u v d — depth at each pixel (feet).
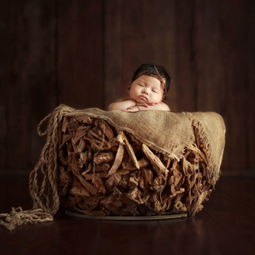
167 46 8.04
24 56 7.98
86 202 3.97
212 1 8.13
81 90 8.00
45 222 3.86
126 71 8.00
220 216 4.16
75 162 3.94
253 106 8.12
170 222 3.85
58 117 4.07
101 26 8.02
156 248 3.03
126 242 3.18
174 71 8.04
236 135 8.08
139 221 3.89
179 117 3.84
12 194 5.65
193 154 3.88
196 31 8.09
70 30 8.01
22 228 3.63
